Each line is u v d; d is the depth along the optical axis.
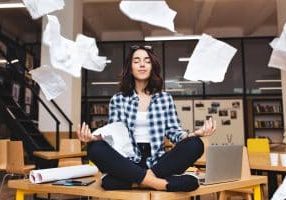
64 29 6.12
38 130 5.92
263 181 1.87
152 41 8.94
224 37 8.84
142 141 1.63
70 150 4.87
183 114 8.60
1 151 4.58
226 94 8.66
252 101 8.61
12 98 6.11
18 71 6.47
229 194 2.78
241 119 8.48
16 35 8.67
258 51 8.77
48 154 4.32
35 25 8.38
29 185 1.57
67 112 6.00
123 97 1.72
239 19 8.20
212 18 8.10
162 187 1.31
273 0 6.87
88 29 8.45
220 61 1.17
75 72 1.27
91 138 1.41
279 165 2.73
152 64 1.72
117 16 7.97
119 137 1.51
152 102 1.70
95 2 6.97
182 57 8.84
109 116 1.71
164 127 1.66
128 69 1.74
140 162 1.56
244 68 8.71
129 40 9.02
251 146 4.21
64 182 1.57
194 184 1.35
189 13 7.63
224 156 1.60
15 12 7.63
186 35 7.93
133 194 1.28
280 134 8.41
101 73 8.95
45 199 3.98
